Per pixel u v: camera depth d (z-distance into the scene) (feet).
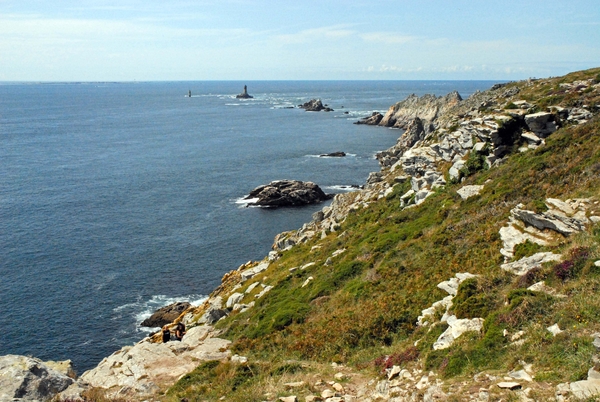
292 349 78.38
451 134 152.25
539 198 91.86
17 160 435.94
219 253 229.45
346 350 72.28
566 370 42.63
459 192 118.42
